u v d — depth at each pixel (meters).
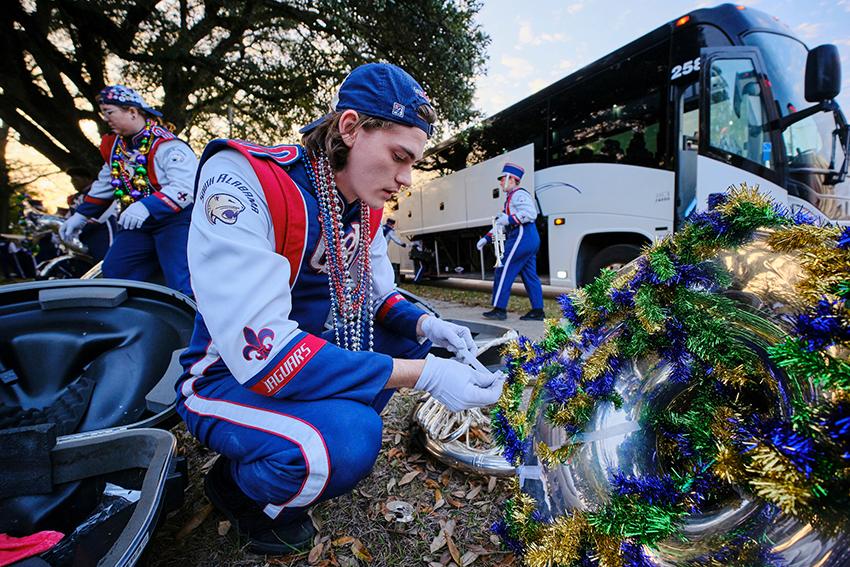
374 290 1.49
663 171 4.65
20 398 1.63
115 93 2.47
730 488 0.86
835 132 4.25
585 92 5.62
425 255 10.08
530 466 1.04
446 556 1.23
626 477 0.90
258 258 0.95
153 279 2.79
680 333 0.92
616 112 5.20
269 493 1.07
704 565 0.79
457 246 9.09
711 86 4.29
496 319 5.16
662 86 4.66
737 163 4.20
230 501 1.28
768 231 0.82
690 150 4.43
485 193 7.80
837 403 0.64
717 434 0.86
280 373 0.96
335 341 1.38
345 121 1.02
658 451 1.00
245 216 0.97
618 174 5.14
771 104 4.09
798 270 0.76
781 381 0.77
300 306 1.18
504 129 7.27
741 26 4.25
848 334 0.63
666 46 4.64
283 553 1.24
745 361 0.86
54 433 1.15
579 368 1.00
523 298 7.25
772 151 4.08
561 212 5.95
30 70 8.97
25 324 1.71
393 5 7.25
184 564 1.21
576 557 0.87
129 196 2.62
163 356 1.74
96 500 1.17
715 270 0.88
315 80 9.06
